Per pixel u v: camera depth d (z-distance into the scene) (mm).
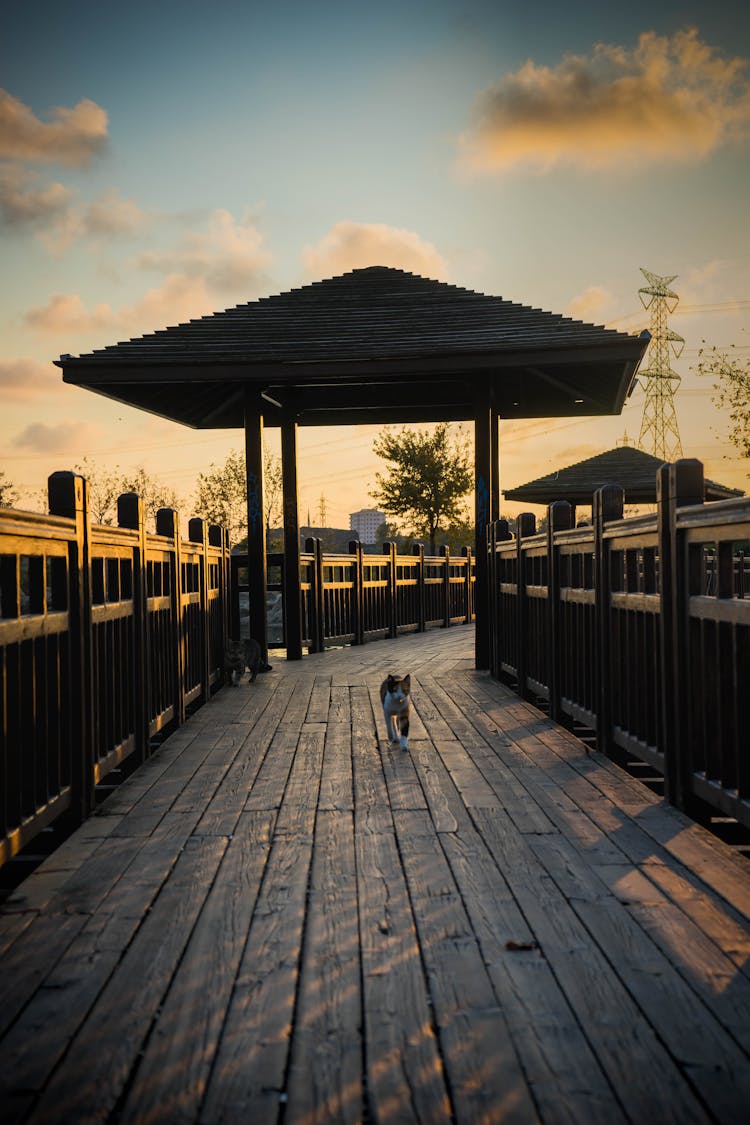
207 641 8047
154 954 2600
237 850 3627
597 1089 1869
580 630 5980
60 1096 1863
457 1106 1812
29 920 2889
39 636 3574
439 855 3510
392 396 12562
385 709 5812
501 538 9258
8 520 3180
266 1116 1787
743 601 3211
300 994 2322
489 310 10703
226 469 29844
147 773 5098
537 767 5125
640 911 2881
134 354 10109
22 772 3309
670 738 4195
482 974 2428
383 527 33781
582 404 13438
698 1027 2123
